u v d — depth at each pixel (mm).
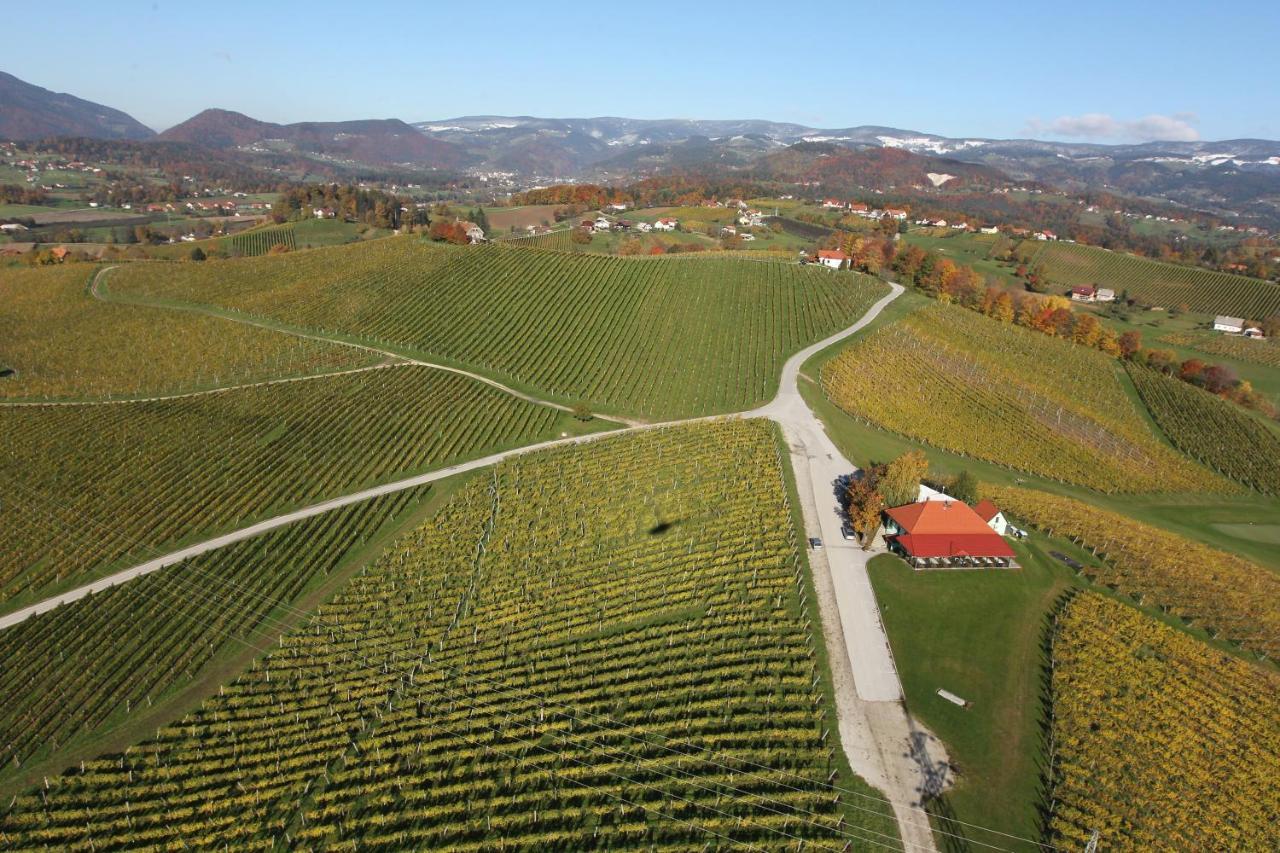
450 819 45625
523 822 45125
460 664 59750
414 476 91688
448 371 121062
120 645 62219
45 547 74188
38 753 52281
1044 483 99375
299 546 76438
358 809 46750
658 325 143500
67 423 98250
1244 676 58469
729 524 77562
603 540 76375
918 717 53031
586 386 119375
